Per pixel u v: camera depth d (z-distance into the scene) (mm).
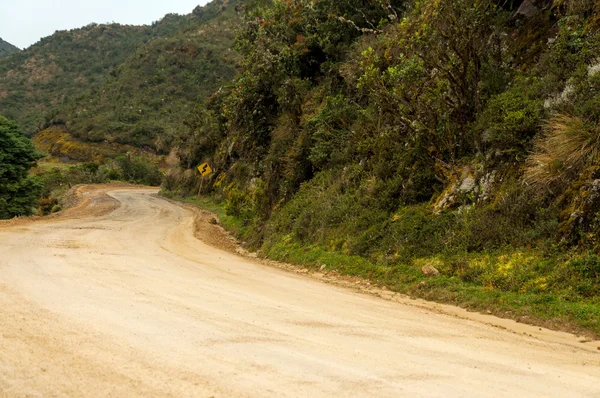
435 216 12312
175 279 10086
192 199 45406
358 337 6105
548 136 10578
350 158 17891
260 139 27500
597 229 8820
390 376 4566
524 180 10680
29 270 10016
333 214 15156
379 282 11109
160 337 5543
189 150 52719
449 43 12984
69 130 111125
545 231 9703
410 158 14477
